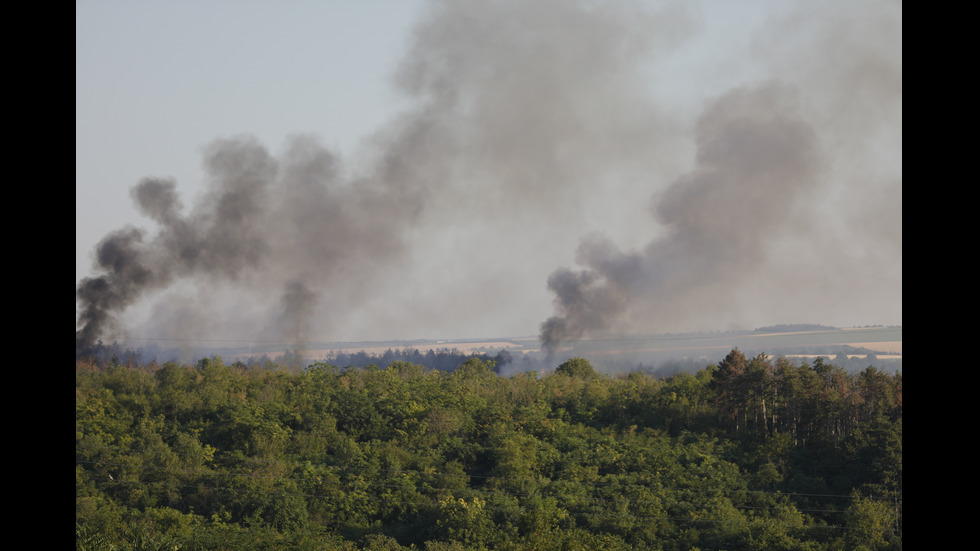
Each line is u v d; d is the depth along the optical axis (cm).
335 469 5681
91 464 5650
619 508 4653
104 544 2866
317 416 6738
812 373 6550
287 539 4550
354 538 4803
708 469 5497
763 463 5709
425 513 4934
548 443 6259
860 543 4338
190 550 4275
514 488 5250
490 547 4384
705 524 4559
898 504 4681
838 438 5875
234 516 5069
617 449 6081
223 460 5831
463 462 6016
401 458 5959
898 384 6078
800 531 4494
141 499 5191
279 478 5350
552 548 3712
